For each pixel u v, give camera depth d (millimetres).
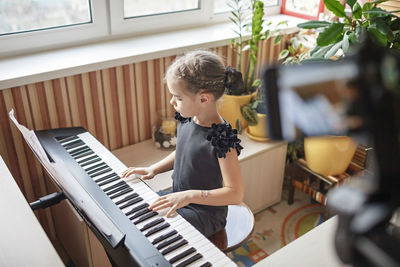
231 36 2186
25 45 1832
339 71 200
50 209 1953
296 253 897
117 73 1849
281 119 197
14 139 1692
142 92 1975
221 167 1365
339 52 2037
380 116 195
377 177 219
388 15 1602
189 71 1300
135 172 1457
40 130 1688
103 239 1109
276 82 199
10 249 926
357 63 201
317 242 932
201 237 1129
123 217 1204
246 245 2094
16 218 1052
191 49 2016
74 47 1948
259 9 1983
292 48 2229
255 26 2027
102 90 1840
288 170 2408
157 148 1999
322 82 197
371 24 1612
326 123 195
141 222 1189
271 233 2180
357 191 235
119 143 2014
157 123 1991
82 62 1730
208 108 1389
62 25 1926
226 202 1333
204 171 1408
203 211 1419
